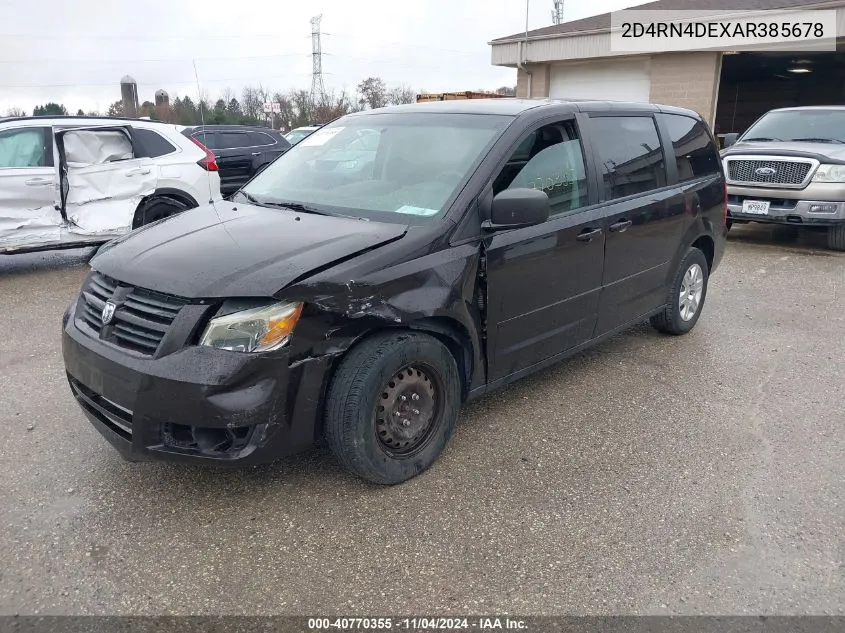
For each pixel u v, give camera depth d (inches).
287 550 112.1
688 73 613.9
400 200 141.7
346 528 117.8
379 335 123.0
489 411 164.7
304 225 134.7
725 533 118.5
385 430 125.2
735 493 130.9
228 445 113.6
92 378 118.3
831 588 105.6
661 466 140.4
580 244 158.6
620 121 180.5
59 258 346.3
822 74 922.1
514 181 145.4
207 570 107.2
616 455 144.6
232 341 109.2
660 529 119.3
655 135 193.0
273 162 183.5
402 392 126.6
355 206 145.1
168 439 113.2
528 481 133.6
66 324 131.2
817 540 117.1
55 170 292.7
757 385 182.4
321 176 161.6
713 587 105.3
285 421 113.7
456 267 130.4
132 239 137.6
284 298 110.0
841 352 208.1
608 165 171.6
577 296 162.7
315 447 144.1
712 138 223.8
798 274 309.1
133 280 118.0
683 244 202.1
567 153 161.0
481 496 128.1
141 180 316.2
